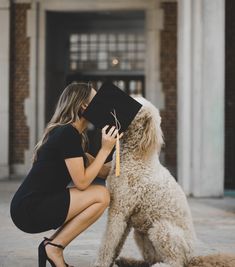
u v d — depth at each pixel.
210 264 3.24
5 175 12.38
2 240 4.93
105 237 3.24
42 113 12.67
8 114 12.46
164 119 12.47
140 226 3.30
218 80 8.30
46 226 3.29
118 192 3.23
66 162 3.21
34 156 3.38
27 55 12.67
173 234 3.17
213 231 5.47
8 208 7.26
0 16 12.45
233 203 7.76
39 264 3.31
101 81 14.33
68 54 14.23
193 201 7.96
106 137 3.22
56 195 3.27
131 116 3.23
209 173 8.36
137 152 3.24
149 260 3.48
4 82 12.48
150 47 12.50
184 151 8.45
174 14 12.46
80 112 3.36
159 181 3.22
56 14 13.34
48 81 13.16
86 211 3.26
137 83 14.29
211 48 8.29
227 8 10.91
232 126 10.75
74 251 4.33
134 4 12.52
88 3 12.62
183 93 8.41
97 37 14.27
